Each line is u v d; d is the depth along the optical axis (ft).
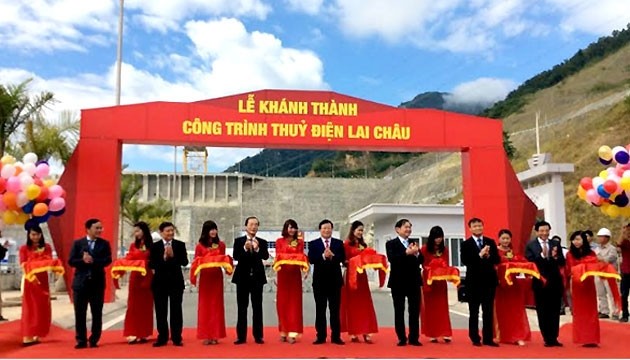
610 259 39.55
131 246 29.25
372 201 262.67
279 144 49.60
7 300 56.49
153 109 49.44
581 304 28.37
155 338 30.71
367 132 50.47
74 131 65.67
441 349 26.86
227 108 49.49
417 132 50.98
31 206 31.40
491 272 28.48
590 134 175.94
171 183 264.31
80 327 27.55
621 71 273.54
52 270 29.35
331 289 28.99
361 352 25.84
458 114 51.70
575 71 319.88
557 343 28.07
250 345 28.14
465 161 53.11
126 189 103.81
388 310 51.26
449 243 80.74
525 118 296.30
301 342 29.30
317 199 261.24
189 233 241.96
